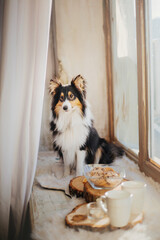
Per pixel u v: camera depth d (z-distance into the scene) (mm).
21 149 1415
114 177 1334
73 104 1885
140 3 1671
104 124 2922
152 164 1671
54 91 1979
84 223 1066
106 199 1039
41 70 1343
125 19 2162
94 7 2748
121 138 2539
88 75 2840
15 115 1344
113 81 2742
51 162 2359
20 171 1429
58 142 1954
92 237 1013
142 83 1719
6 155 1305
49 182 1790
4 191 1339
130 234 1011
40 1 1270
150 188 1470
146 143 1768
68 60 2793
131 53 2061
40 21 1284
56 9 2699
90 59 2818
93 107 2895
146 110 1735
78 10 2732
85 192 1341
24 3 1281
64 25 2734
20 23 1295
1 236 1383
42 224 1163
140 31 1688
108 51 2750
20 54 1320
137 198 1107
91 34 2785
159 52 1507
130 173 1786
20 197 1445
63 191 1647
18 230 1477
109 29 2705
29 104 1359
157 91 1581
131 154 2188
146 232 1020
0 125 1271
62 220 1177
